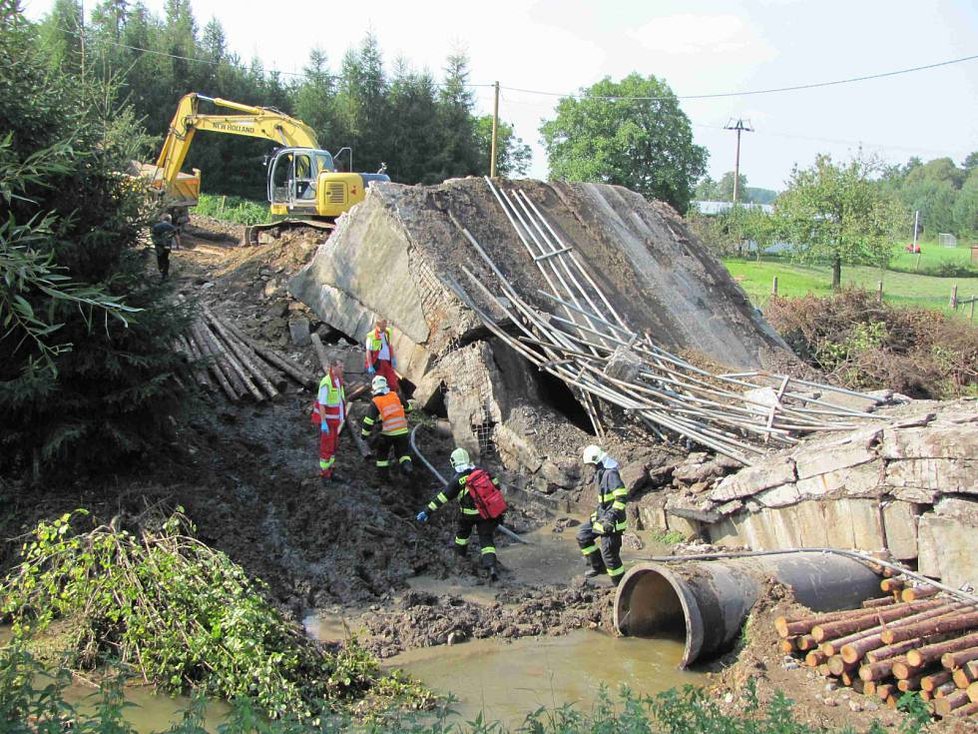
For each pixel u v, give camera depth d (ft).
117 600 26.32
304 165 71.87
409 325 48.96
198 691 23.70
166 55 140.97
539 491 42.04
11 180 29.40
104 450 34.17
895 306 79.46
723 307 59.16
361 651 26.32
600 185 64.90
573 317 49.19
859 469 32.01
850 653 24.07
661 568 28.30
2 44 32.68
